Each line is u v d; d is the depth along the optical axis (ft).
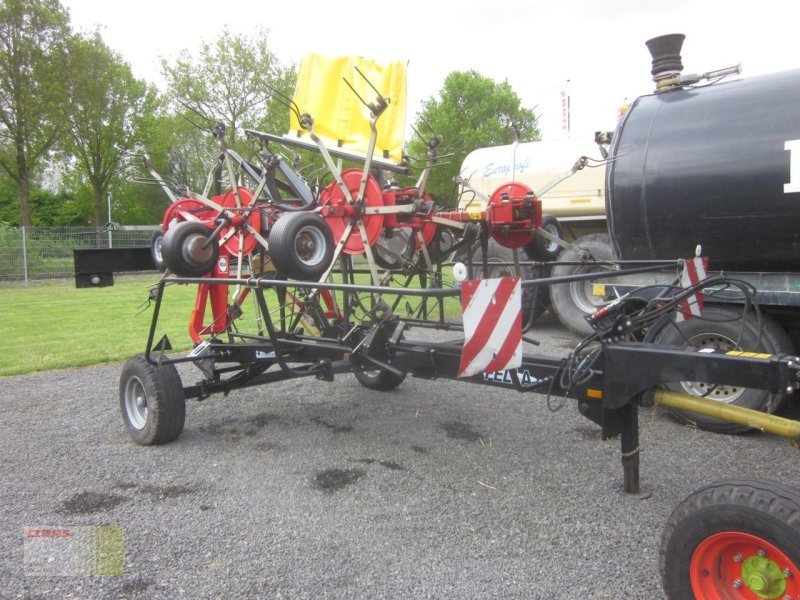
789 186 14.89
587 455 15.11
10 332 34.32
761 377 8.90
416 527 11.66
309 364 20.85
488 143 84.69
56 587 9.82
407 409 19.17
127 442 16.69
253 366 17.63
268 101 84.89
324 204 16.35
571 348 26.76
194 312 18.10
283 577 10.05
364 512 12.32
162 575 10.15
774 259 15.64
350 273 17.99
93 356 27.68
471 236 16.90
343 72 16.42
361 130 16.43
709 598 8.10
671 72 18.24
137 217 155.22
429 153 16.80
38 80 91.30
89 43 96.48
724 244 16.19
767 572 7.69
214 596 9.57
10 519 12.16
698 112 16.66
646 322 11.71
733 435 16.44
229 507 12.60
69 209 153.38
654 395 10.69
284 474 14.30
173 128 92.53
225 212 17.02
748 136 15.56
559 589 9.62
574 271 27.89
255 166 18.78
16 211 155.33
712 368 9.37
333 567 10.32
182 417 16.20
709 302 16.89
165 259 16.30
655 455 15.08
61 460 15.35
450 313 30.45
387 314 15.65
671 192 16.69
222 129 17.57
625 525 11.60
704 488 8.23
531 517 11.99
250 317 34.32
